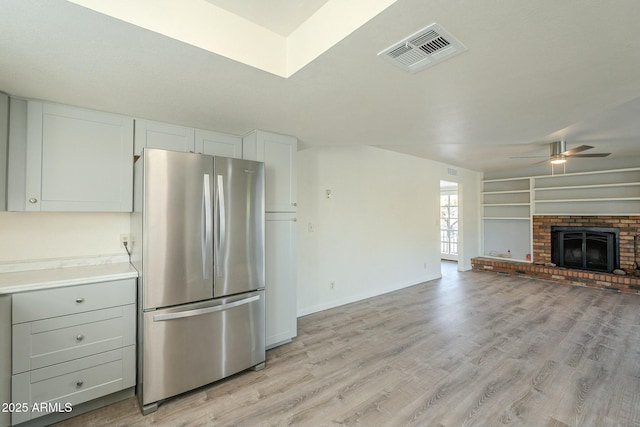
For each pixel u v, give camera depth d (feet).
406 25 4.23
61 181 7.05
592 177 18.97
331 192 13.83
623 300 14.75
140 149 8.12
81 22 4.12
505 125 9.05
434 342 10.03
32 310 5.91
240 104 7.23
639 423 6.12
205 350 7.37
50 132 6.94
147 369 6.59
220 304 7.60
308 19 5.31
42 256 7.63
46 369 6.04
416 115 8.10
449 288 17.29
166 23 4.50
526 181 21.99
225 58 5.13
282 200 9.92
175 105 7.27
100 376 6.61
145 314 6.61
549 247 20.16
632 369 8.21
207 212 7.41
